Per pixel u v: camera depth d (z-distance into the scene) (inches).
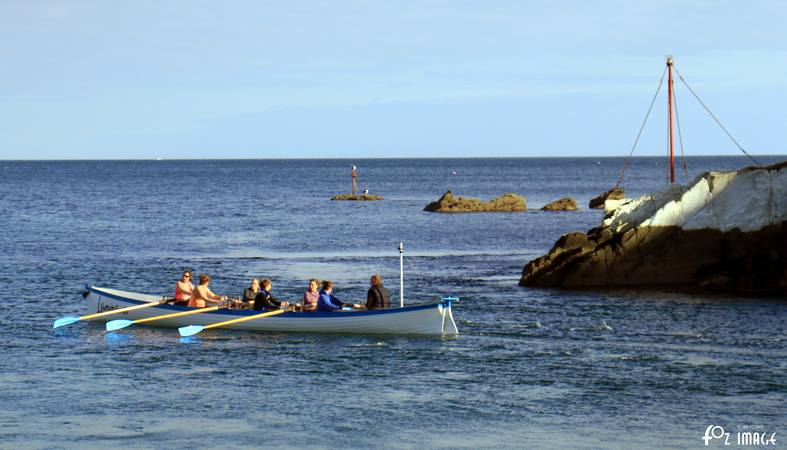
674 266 3065.9
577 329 2304.4
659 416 1573.6
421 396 1702.8
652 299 2778.1
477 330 2295.8
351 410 1616.6
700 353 2032.5
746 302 2709.2
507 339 2190.0
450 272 3508.9
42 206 7603.4
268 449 1421.0
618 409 1614.2
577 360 1971.0
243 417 1579.7
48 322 2455.7
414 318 2212.1
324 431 1504.7
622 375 1840.6
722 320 2421.3
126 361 1990.7
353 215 6727.4
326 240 4842.5
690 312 2541.8
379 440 1460.4
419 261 3895.2
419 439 1462.8
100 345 2161.7
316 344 2156.7
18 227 5516.7
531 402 1659.7
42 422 1550.2
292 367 1932.8
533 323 2378.2
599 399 1674.5
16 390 1744.6
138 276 3405.5
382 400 1679.4
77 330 2359.7
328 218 6422.2
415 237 4992.6
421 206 7844.5
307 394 1720.0
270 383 1802.4
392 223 5964.6
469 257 4050.2
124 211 7062.0
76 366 1943.9
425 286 3107.8
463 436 1475.1
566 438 1464.1
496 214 6776.6
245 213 6939.0
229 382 1809.8
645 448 1418.6
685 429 1505.9
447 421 1551.4
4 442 1450.5
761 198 3006.9
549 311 2571.4
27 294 2925.7
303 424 1540.4
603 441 1449.3
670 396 1691.7
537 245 4566.9
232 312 2342.5
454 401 1668.3
